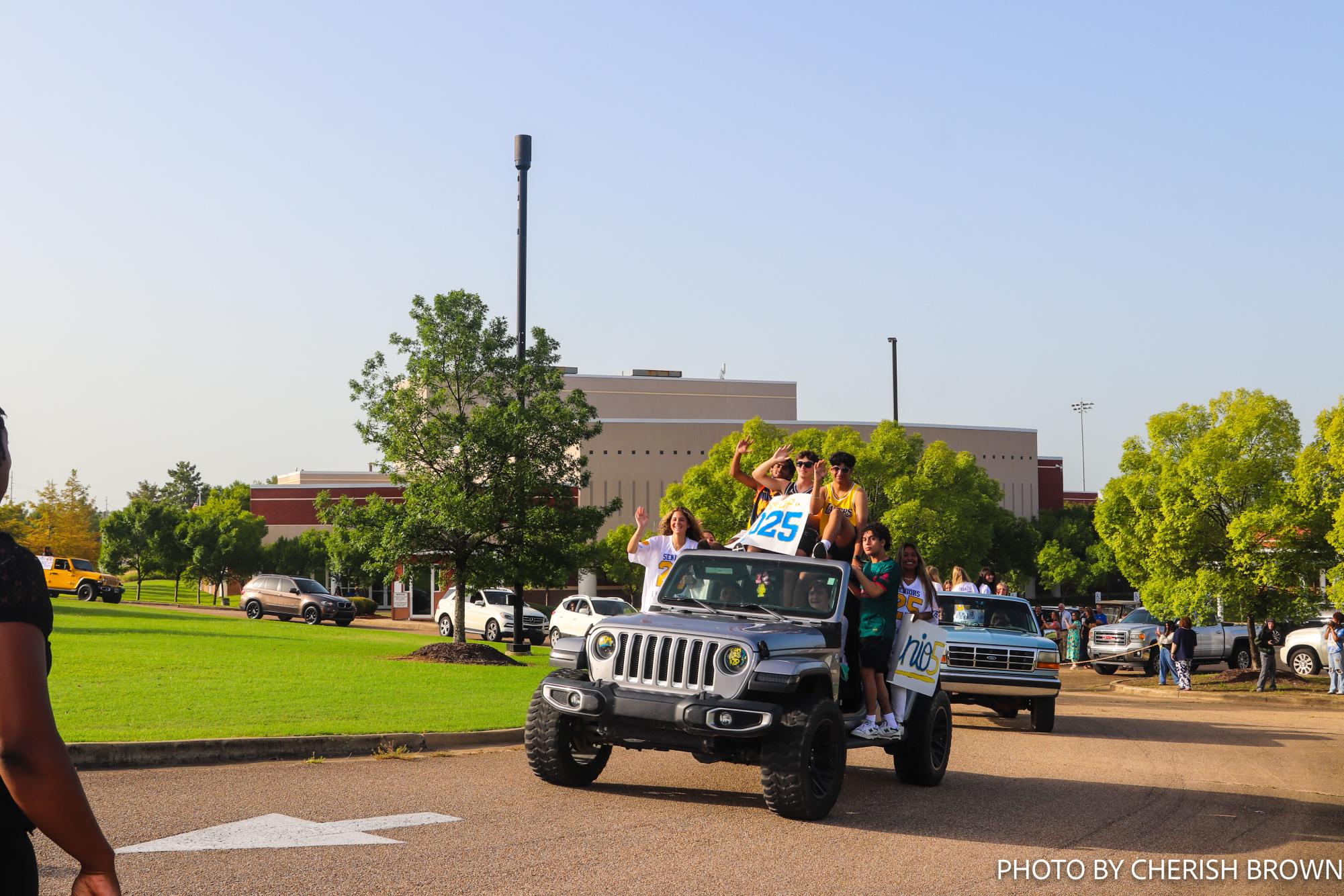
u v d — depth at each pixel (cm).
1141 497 2902
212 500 10762
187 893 575
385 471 2714
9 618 226
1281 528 2680
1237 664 3622
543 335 2767
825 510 1064
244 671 1831
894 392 5750
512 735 1267
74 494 9412
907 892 648
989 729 1705
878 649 986
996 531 6694
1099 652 3491
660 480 6612
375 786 916
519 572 2589
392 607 6500
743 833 789
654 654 865
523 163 2945
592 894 611
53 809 226
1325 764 1337
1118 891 682
